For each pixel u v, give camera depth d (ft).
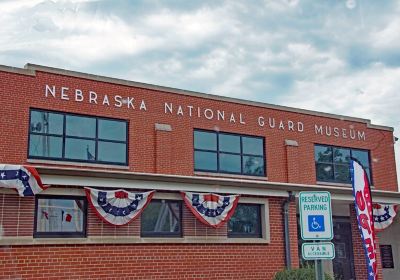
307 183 73.00
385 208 70.79
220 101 69.10
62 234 50.72
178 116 65.31
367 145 81.41
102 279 51.21
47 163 55.06
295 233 64.54
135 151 61.26
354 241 72.13
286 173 71.56
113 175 52.42
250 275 60.39
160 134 63.00
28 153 54.54
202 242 58.08
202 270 57.41
